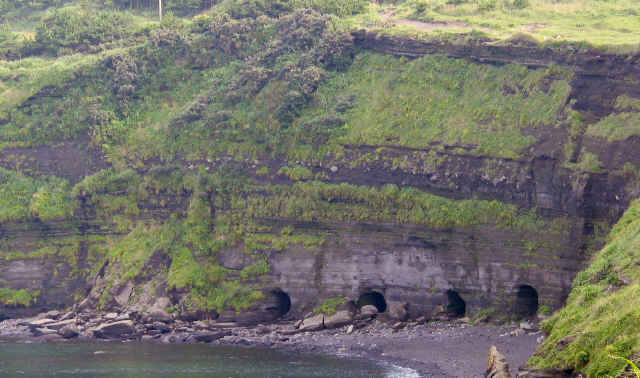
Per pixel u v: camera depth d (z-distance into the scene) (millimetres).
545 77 119312
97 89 162375
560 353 70750
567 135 110938
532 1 158000
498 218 113688
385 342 109250
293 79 145000
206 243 134750
